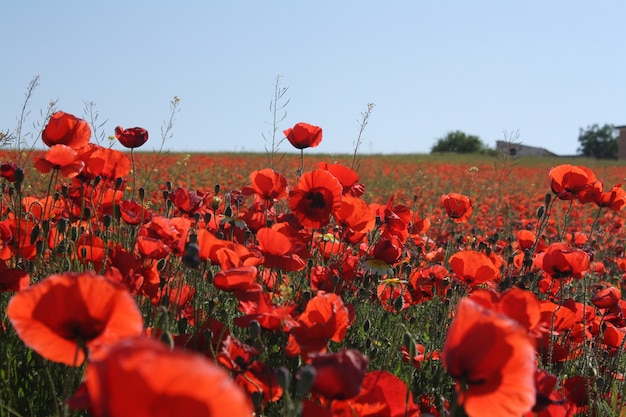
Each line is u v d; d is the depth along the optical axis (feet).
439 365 11.56
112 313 5.41
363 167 101.30
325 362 6.14
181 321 9.53
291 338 7.90
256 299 8.60
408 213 14.88
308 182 11.84
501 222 32.55
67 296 5.40
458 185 71.41
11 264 10.96
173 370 3.45
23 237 11.18
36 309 5.40
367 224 12.26
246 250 9.45
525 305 6.84
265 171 13.62
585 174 15.74
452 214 18.52
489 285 14.71
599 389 10.35
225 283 8.55
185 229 10.34
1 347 9.30
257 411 7.71
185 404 3.52
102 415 3.69
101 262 10.25
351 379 6.10
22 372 9.67
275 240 10.47
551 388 6.79
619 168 149.18
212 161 77.66
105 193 13.20
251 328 7.82
